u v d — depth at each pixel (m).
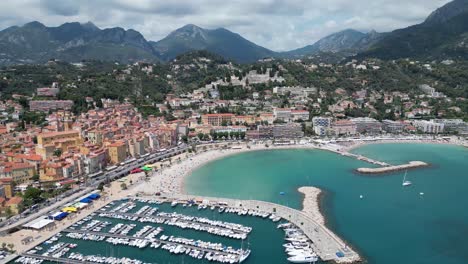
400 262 198.00
